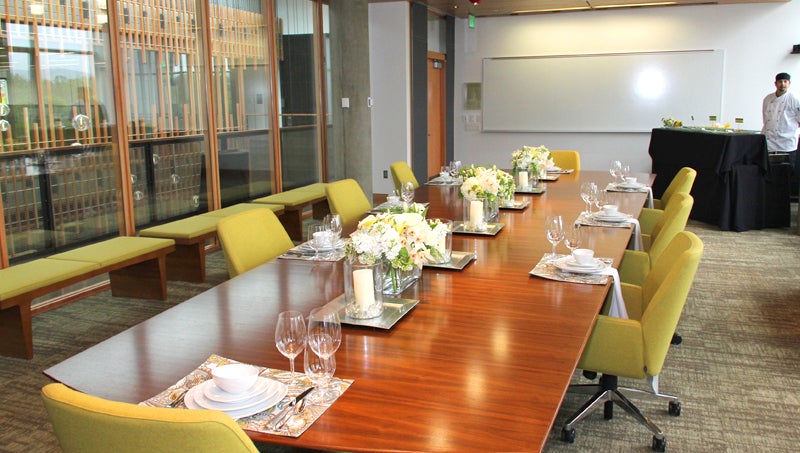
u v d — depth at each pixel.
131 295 4.91
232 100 6.71
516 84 10.81
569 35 10.41
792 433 2.92
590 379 3.45
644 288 3.01
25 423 3.05
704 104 9.95
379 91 9.25
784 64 9.52
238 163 6.88
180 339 2.02
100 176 5.13
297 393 1.63
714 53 9.77
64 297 4.79
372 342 1.97
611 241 3.26
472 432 1.43
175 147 5.92
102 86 5.10
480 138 11.21
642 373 2.50
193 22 6.07
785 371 3.58
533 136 10.91
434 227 2.54
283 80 7.60
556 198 4.70
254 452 1.22
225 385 1.58
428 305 2.30
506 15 10.64
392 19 9.02
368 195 8.30
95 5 4.98
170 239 4.87
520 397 1.59
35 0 4.52
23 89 4.47
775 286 5.16
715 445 2.82
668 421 3.04
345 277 2.19
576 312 2.21
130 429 1.20
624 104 10.32
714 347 3.94
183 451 1.19
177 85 5.90
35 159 4.58
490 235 3.39
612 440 2.88
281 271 2.80
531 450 1.35
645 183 5.57
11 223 4.43
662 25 9.95
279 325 1.68
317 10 8.22
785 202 7.31
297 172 8.02
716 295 4.95
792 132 8.20
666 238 3.50
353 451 1.37
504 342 1.95
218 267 5.78
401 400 1.59
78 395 1.27
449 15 10.70
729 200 7.18
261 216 3.30
